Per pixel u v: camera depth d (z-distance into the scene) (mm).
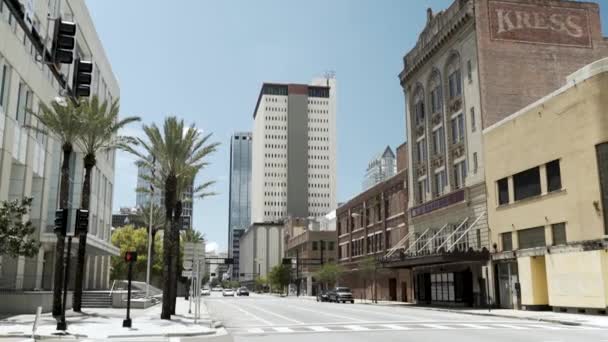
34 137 39469
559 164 34781
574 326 24000
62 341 17516
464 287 44812
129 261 23484
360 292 75938
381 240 68188
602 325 23906
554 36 46312
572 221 33188
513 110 44500
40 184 41688
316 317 31984
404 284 59594
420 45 56688
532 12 46375
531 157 37625
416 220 56562
